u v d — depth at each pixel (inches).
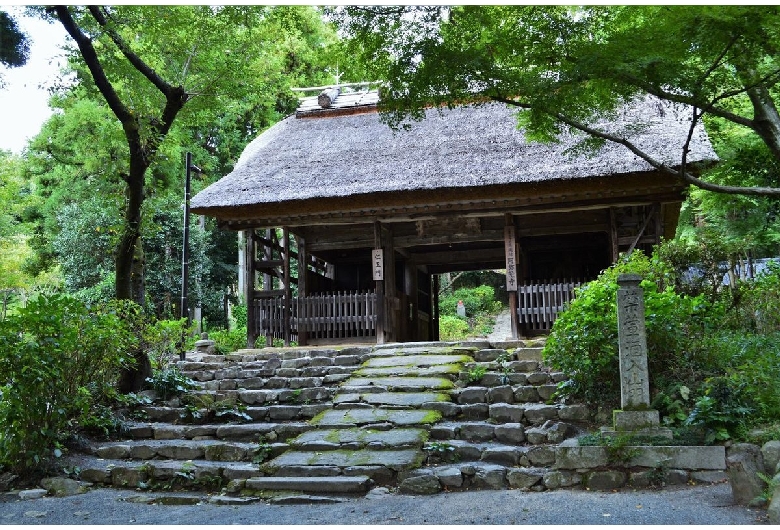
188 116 384.5
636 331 234.7
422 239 493.7
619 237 450.6
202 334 523.5
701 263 344.8
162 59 375.2
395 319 492.1
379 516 188.2
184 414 312.5
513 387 290.0
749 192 254.1
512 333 440.5
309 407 302.7
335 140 524.4
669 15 233.1
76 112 609.3
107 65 344.5
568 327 269.1
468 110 513.7
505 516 180.7
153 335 353.4
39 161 813.9
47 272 915.4
